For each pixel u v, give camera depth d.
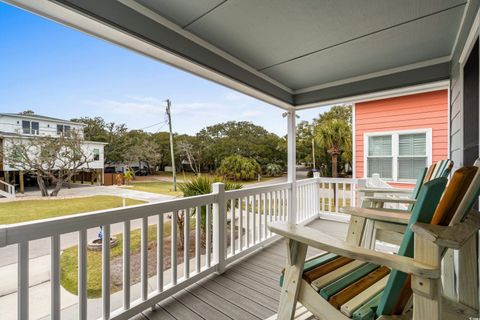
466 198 0.84
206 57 2.59
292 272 1.20
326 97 3.89
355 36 2.49
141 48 2.13
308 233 1.12
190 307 1.91
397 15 2.12
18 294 1.18
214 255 2.49
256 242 3.12
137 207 1.73
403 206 3.75
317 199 4.91
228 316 1.80
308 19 2.17
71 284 2.40
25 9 1.56
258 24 2.27
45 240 3.29
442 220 0.84
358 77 3.59
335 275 1.22
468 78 2.03
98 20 1.71
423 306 0.78
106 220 1.54
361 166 6.20
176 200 2.03
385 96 3.62
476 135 1.81
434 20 2.19
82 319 1.43
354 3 1.96
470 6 1.86
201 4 1.96
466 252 1.15
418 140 5.50
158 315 1.81
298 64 3.16
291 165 4.29
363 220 1.77
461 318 1.13
